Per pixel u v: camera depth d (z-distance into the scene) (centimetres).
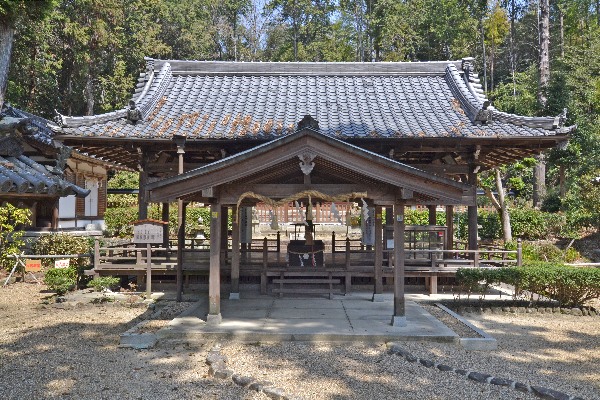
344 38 5056
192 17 4294
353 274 1129
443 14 4272
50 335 816
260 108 1330
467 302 1109
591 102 2439
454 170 1198
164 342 756
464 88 1388
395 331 781
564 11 3928
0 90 1498
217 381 588
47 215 1859
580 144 2195
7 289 1257
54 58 3109
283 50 5162
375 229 1085
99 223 2412
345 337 755
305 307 980
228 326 809
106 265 1190
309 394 545
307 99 1395
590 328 929
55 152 1658
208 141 1128
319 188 784
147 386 572
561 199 2303
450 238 1296
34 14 1477
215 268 829
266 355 688
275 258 1352
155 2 3653
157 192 758
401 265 817
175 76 1518
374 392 554
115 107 3441
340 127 1180
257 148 723
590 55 2658
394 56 4116
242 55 5303
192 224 2273
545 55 2536
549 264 1290
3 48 1496
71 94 3453
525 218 2186
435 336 755
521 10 5103
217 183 744
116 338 797
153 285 1239
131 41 3528
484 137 1094
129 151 1208
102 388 566
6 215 1252
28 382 586
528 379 613
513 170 2548
